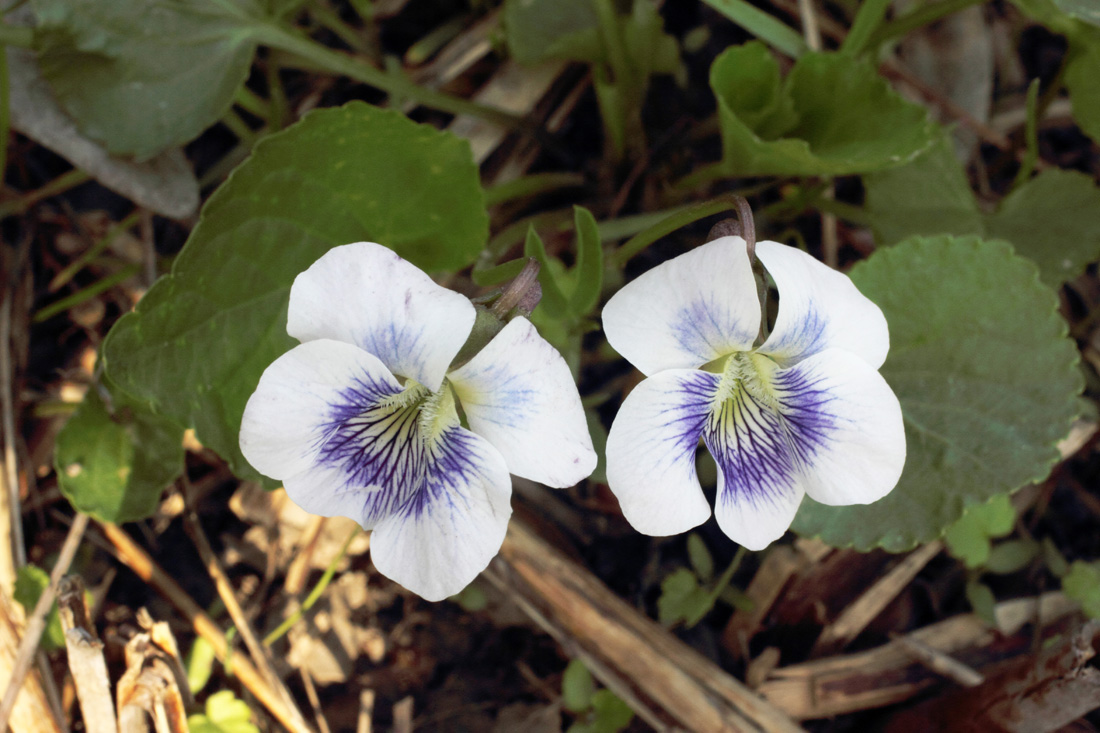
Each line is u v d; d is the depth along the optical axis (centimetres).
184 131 15
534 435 10
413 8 18
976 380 14
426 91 16
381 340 10
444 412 11
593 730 15
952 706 14
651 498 11
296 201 14
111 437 15
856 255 18
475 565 11
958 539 15
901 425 11
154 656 13
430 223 15
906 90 19
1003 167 19
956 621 16
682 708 15
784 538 16
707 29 18
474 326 11
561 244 17
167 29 15
